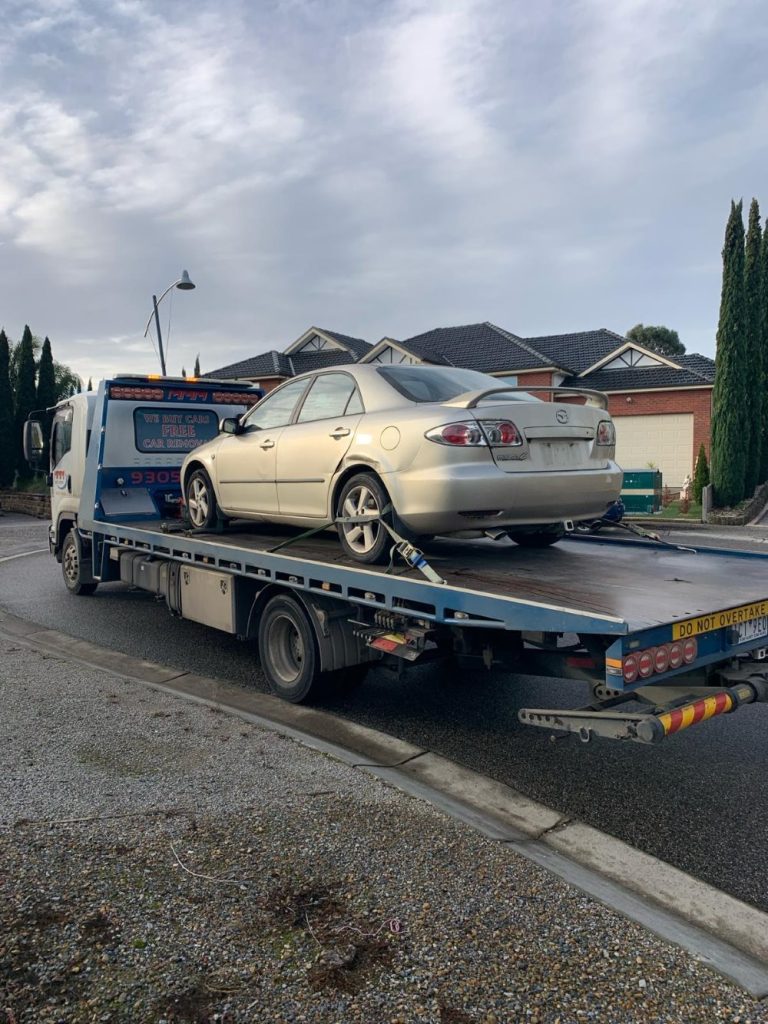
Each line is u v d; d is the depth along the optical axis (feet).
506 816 12.70
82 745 14.55
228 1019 7.35
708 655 12.64
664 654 11.87
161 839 10.78
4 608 30.53
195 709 16.87
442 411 15.97
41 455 35.53
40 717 16.12
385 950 8.45
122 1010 7.43
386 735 16.38
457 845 10.93
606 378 91.81
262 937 8.61
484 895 9.62
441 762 14.98
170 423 30.35
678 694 12.75
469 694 19.62
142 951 8.29
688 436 85.66
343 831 11.23
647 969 8.30
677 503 76.13
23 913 8.89
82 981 7.80
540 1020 7.47
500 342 98.89
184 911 9.05
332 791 12.64
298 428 19.80
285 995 7.70
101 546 29.32
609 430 18.21
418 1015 7.48
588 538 21.94
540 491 16.16
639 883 10.66
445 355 100.63
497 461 15.79
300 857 10.42
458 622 13.83
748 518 65.46
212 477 23.39
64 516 33.04
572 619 11.87
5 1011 7.36
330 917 9.04
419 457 15.89
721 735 16.71
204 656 23.12
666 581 15.16
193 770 13.41
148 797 12.20
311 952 8.37
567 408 17.08
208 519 23.97
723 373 67.51
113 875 9.78
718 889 10.59
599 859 11.32
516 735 16.69
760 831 12.37
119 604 31.32
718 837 12.17
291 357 108.68
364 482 17.29
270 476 20.59
